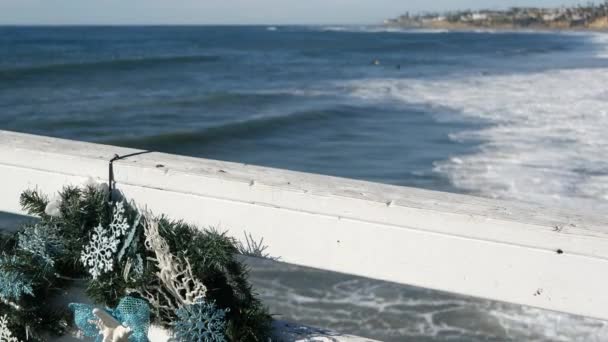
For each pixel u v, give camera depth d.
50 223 2.23
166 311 2.12
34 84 35.50
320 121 22.66
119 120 23.25
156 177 2.19
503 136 17.97
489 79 41.38
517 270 1.83
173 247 2.06
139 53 71.12
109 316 2.01
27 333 2.23
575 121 20.47
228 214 2.12
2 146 2.39
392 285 6.48
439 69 54.09
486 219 1.83
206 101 28.92
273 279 6.54
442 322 5.73
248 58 67.31
